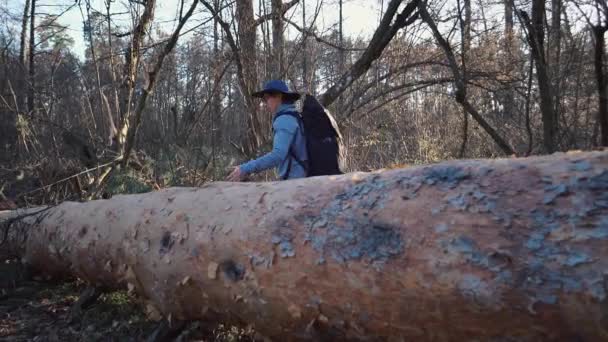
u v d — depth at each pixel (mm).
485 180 1659
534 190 1530
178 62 7367
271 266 2029
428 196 1729
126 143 6336
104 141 6906
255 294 2109
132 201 3096
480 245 1518
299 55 7113
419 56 6969
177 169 6398
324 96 6559
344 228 1857
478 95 8367
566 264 1358
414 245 1646
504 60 6500
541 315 1384
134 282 2908
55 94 8352
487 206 1570
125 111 7027
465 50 5930
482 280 1479
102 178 6352
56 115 8164
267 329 2180
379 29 6359
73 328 3379
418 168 1906
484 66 6508
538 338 1412
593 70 4773
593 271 1317
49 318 3588
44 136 7723
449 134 8953
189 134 6594
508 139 7352
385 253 1700
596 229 1356
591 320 1312
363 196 1915
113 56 6980
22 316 3625
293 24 6797
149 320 3344
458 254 1543
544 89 4570
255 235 2111
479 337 1527
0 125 9289
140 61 7328
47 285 4281
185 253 2424
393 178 1912
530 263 1414
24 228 4191
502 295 1438
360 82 7148
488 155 8234
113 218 3104
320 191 2102
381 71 7215
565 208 1438
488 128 5379
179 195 2760
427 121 8977
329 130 3473
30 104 9047
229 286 2213
